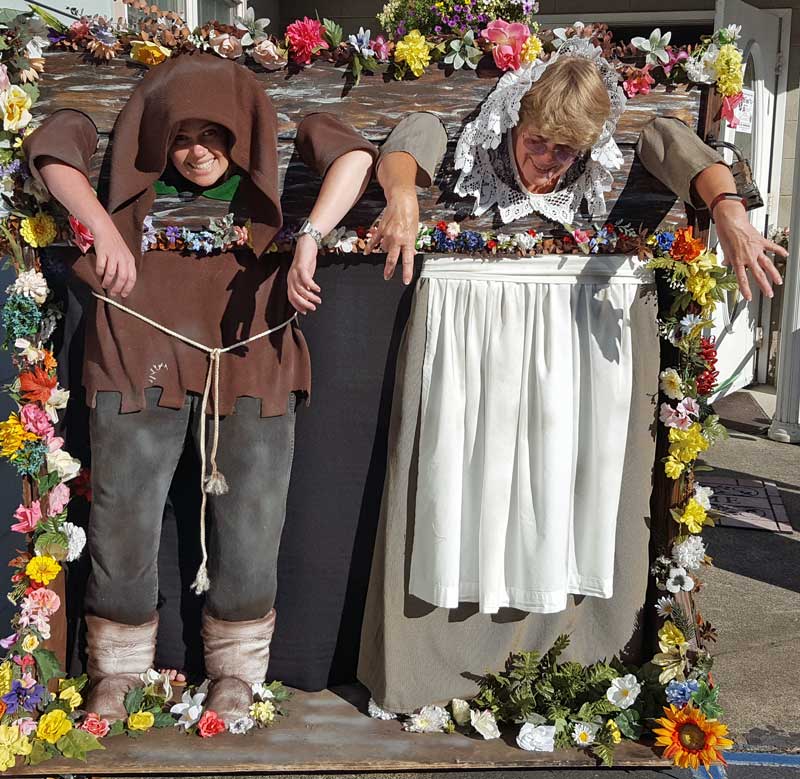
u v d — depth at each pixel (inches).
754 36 252.8
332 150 87.6
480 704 101.7
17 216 93.4
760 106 258.8
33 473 96.1
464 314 96.7
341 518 104.3
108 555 95.9
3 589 116.0
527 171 93.3
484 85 92.1
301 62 92.0
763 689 114.0
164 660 107.7
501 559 98.1
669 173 90.4
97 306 94.3
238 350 94.9
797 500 185.8
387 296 100.7
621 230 95.5
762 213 269.3
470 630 102.3
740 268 85.1
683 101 93.4
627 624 103.3
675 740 93.3
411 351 97.9
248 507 96.4
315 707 103.9
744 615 135.5
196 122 88.0
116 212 88.6
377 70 92.2
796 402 224.4
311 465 103.1
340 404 102.2
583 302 96.7
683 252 94.0
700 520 100.0
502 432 96.5
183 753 94.3
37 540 96.0
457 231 94.6
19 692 94.0
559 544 97.0
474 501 99.2
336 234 95.6
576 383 97.5
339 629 106.5
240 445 95.6
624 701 97.3
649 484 101.4
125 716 97.7
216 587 98.6
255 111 87.9
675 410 98.2
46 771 91.7
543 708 100.7
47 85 91.7
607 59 92.4
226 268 95.0
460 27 101.6
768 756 100.0
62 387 101.3
